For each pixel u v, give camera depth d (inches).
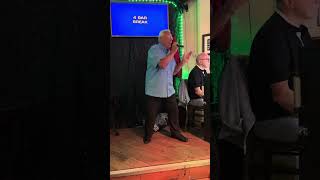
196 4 208.5
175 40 187.2
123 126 217.0
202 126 188.4
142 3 194.7
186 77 211.5
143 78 222.4
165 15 200.1
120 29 193.0
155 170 130.8
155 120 179.5
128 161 139.7
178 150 156.2
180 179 134.6
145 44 218.5
